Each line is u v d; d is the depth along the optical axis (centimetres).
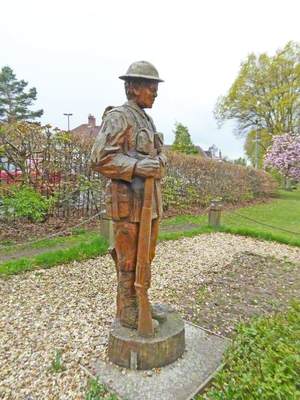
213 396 213
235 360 243
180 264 610
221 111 3216
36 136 795
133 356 272
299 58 2853
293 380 198
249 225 1051
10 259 599
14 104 3853
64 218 857
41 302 421
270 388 189
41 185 810
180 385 256
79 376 270
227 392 204
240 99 3056
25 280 496
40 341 327
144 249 262
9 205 722
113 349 282
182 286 500
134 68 268
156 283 505
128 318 287
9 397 249
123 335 279
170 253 682
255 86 3002
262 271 591
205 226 955
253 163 3438
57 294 448
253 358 229
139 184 260
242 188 1628
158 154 279
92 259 608
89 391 250
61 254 599
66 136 834
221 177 1457
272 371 205
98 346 316
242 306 438
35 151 796
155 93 277
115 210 265
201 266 605
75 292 457
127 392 248
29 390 256
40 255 598
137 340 272
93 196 899
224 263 630
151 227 278
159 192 283
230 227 934
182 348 294
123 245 272
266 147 3084
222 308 429
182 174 1215
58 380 267
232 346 263
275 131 2989
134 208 262
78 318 378
